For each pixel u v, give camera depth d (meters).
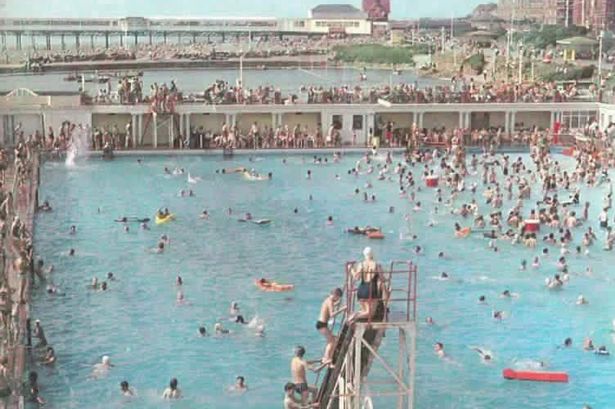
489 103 94.38
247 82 161.50
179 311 43.66
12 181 64.50
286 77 179.75
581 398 34.91
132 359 37.78
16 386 32.78
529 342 40.16
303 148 88.56
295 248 55.25
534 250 54.91
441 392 35.03
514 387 35.66
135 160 84.50
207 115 92.50
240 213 63.97
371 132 92.56
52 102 87.44
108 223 60.47
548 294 46.69
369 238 57.66
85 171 78.75
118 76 154.38
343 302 41.38
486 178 74.62
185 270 50.31
